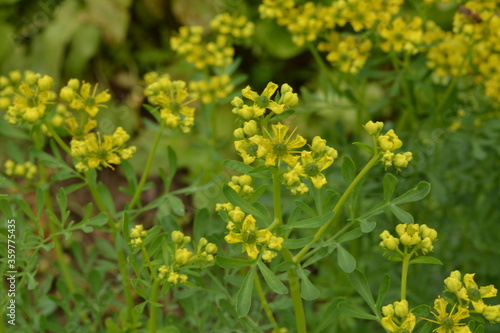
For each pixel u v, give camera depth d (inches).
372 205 27.0
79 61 43.0
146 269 20.4
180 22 44.8
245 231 18.1
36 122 20.4
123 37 43.2
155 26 44.9
